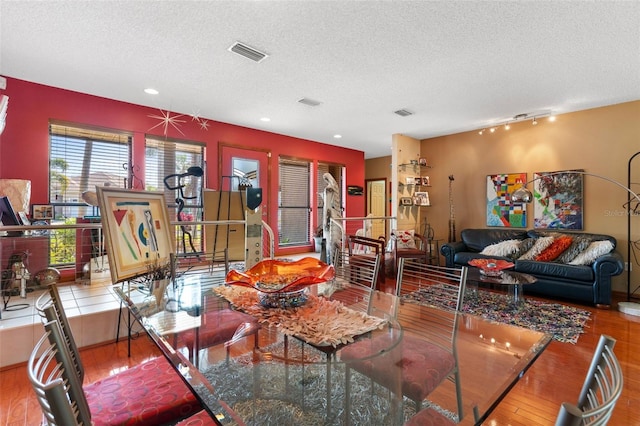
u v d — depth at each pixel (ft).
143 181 14.24
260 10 7.41
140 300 6.53
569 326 10.03
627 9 7.28
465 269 6.96
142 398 3.90
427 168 21.07
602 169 14.43
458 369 4.75
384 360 4.63
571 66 10.25
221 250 12.80
